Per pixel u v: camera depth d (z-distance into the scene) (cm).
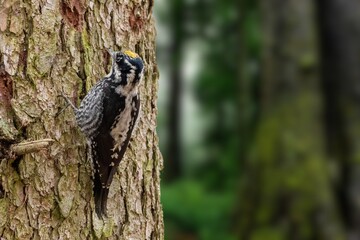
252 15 2688
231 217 1925
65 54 596
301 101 1670
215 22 2962
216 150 2861
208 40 2952
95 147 597
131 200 636
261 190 1697
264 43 1731
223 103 2856
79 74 603
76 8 604
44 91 586
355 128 1656
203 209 2130
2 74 574
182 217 2109
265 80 1734
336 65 1680
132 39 646
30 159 575
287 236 1639
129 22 645
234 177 2598
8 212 569
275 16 1702
